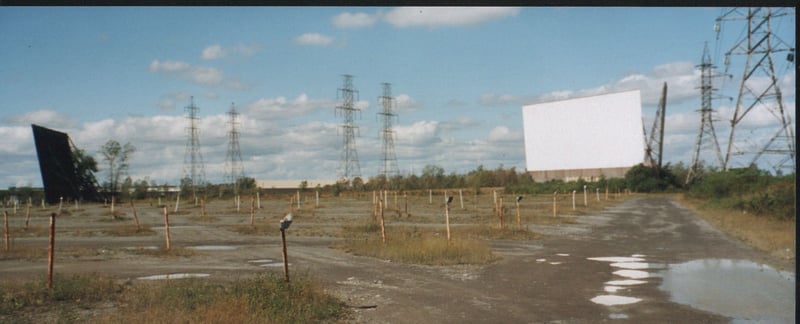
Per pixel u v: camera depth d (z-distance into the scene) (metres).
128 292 10.68
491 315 9.30
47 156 67.00
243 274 13.51
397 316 9.23
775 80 53.41
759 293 11.13
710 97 83.62
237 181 95.06
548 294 11.08
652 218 36.88
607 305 10.05
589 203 57.44
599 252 18.17
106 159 84.12
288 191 102.69
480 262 15.45
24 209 58.03
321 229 27.17
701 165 88.06
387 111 85.06
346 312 9.48
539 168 110.31
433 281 12.60
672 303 10.18
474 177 115.00
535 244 20.66
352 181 94.50
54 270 13.94
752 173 53.91
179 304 9.15
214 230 27.94
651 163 98.56
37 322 8.58
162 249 18.11
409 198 72.25
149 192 92.69
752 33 55.12
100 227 30.25
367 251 17.36
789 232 21.95
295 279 10.69
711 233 25.69
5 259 15.89
